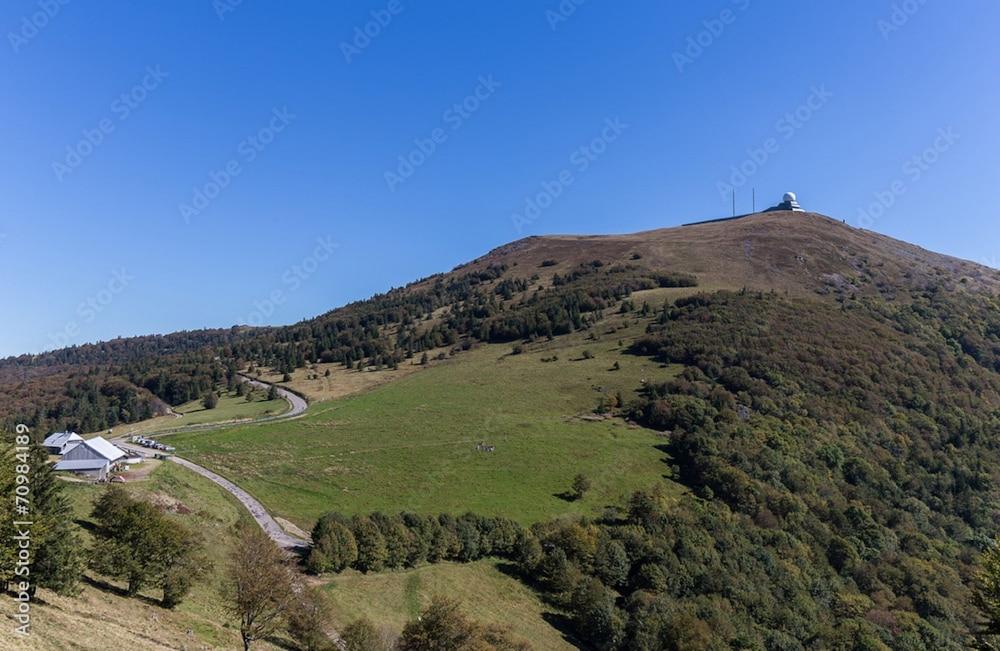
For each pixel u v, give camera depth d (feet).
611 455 290.76
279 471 268.00
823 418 320.50
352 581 183.62
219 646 123.65
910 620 197.57
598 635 182.60
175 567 147.13
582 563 211.82
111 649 97.60
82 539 144.66
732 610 192.24
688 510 240.94
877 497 270.05
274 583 122.52
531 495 256.11
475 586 200.13
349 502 242.58
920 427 326.03
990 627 84.58
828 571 223.92
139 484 211.41
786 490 259.60
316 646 136.15
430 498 249.14
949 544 250.16
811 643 185.26
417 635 129.59
